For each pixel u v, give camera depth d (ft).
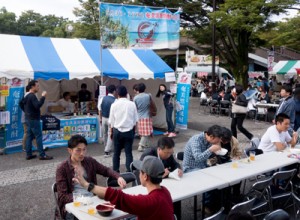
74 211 10.57
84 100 40.57
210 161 16.42
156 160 8.71
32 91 25.04
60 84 43.06
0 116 26.17
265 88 56.70
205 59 80.53
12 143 28.14
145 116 28.14
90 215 10.25
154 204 8.17
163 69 34.12
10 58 27.73
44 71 27.45
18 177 21.62
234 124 31.42
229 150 17.35
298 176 18.07
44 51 30.66
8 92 27.02
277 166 15.92
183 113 37.68
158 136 35.37
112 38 29.19
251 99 46.42
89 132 31.37
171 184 13.25
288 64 80.07
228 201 15.24
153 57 36.01
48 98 42.37
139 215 8.25
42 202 17.65
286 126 18.93
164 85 35.32
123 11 29.32
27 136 25.61
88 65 30.58
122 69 31.91
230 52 67.00
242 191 18.89
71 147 12.55
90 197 11.70
